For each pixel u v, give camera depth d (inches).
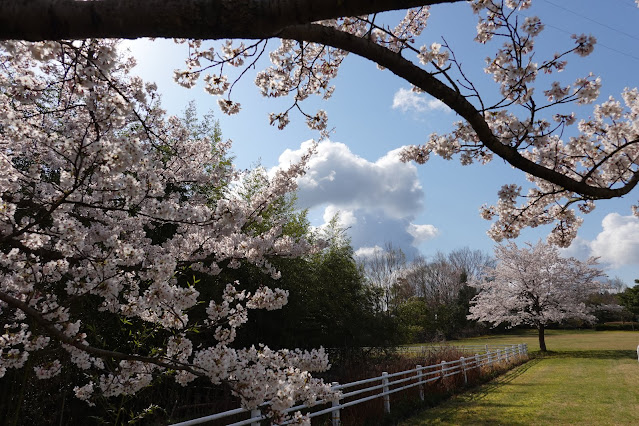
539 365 634.2
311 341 448.5
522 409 313.6
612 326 1726.1
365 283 541.0
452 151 147.0
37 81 115.6
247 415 237.3
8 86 107.9
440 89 71.4
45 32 38.6
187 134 195.2
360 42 66.2
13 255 112.7
